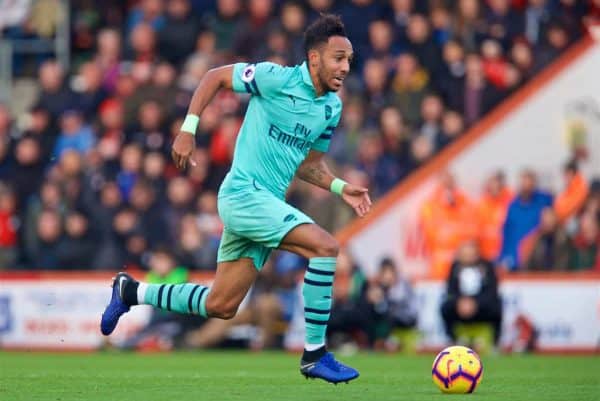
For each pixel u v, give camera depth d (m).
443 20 31.28
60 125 31.62
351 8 31.80
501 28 31.39
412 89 29.92
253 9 32.00
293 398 12.57
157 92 30.83
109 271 28.17
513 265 27.88
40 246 28.88
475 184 28.66
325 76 13.16
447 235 27.84
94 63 32.91
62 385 14.66
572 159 28.88
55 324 27.44
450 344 26.67
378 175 28.62
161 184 29.09
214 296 13.53
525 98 28.95
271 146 13.26
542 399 12.68
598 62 29.17
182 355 25.17
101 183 29.66
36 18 36.03
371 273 27.95
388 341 26.75
